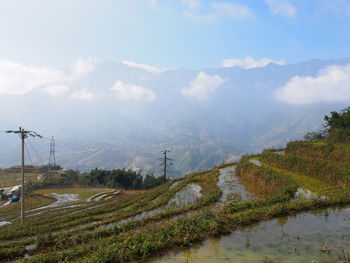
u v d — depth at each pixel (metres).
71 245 13.81
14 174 89.00
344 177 21.67
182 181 38.41
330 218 14.69
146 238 11.96
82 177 79.56
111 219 20.25
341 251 10.48
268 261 9.82
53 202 48.19
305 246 11.08
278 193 19.38
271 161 34.72
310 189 20.78
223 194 24.52
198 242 11.94
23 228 24.00
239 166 37.38
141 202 27.77
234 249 11.09
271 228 13.35
